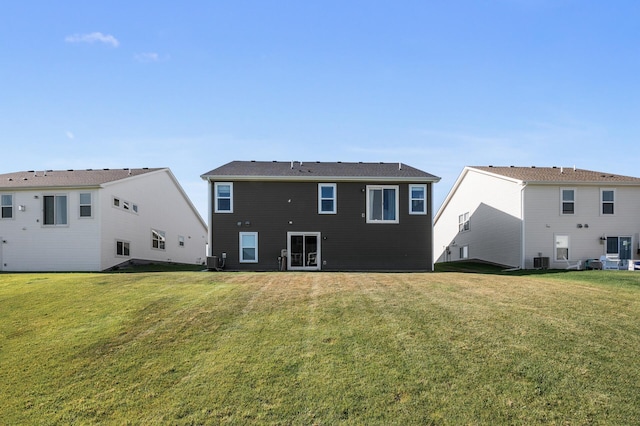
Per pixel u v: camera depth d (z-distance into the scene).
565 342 8.01
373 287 13.06
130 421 6.06
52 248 19.92
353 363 7.36
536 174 23.14
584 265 20.83
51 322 9.80
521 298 11.26
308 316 9.77
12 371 7.51
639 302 10.76
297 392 6.58
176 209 29.73
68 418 6.17
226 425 5.93
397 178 20.69
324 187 20.75
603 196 21.27
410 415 5.99
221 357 7.72
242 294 11.99
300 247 20.47
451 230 31.55
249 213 20.47
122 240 22.17
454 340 8.16
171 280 14.54
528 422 5.80
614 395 6.32
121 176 22.58
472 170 27.06
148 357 7.83
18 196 20.19
